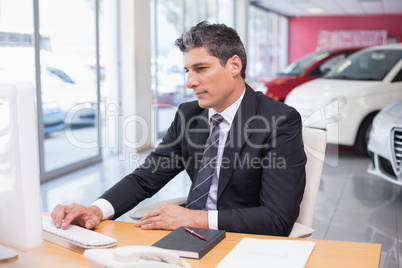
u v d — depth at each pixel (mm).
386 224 3539
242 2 11328
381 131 4016
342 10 14867
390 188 4590
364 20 16234
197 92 1579
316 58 8211
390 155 3848
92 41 5883
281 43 16844
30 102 1036
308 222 1711
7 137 1048
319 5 13625
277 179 1544
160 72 7707
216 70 1537
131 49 6438
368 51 6625
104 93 6340
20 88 1021
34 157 1055
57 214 1468
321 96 5805
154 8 7391
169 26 7969
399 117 3877
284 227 1518
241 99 1658
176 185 4645
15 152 1040
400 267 2727
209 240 1309
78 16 5586
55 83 5246
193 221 1481
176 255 1126
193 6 8984
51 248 1336
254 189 1638
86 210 1519
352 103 5742
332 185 4727
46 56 5062
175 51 8211
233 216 1488
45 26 5016
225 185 1635
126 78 6500
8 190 1070
